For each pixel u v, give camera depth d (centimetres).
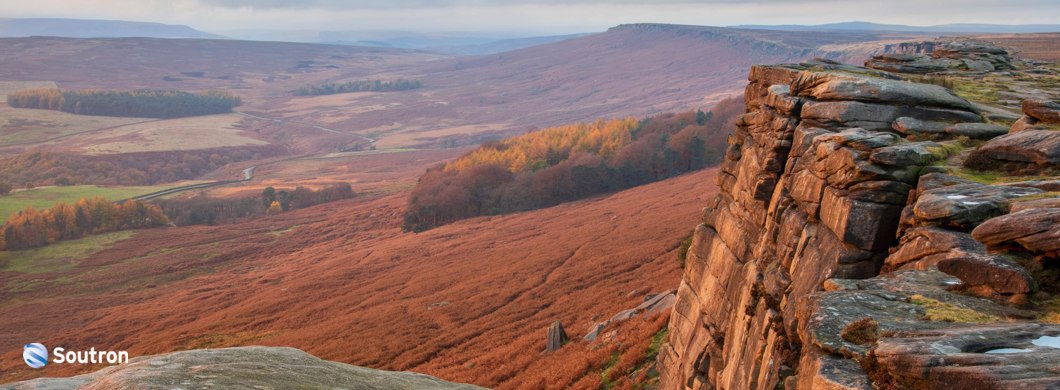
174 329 10131
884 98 1677
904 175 1341
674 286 6222
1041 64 3869
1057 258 891
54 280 15150
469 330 7081
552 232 13262
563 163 18912
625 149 19862
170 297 13062
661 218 11769
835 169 1467
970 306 875
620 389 3409
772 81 2400
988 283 924
